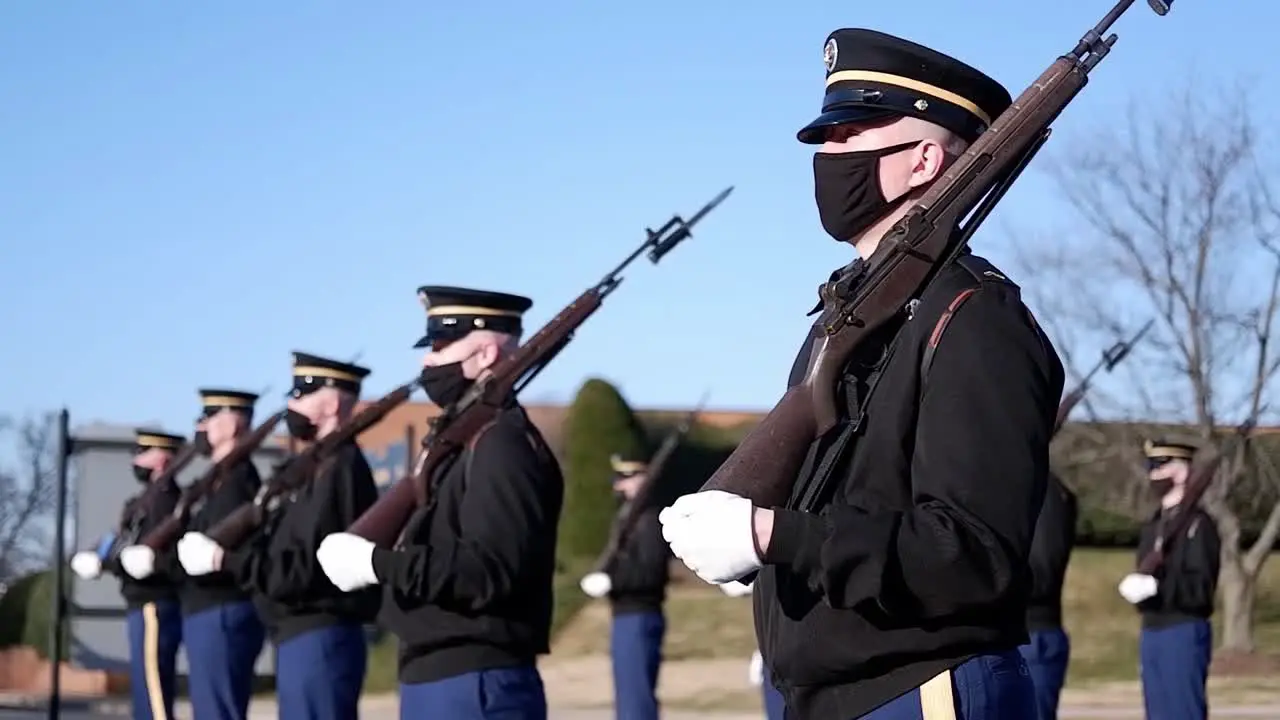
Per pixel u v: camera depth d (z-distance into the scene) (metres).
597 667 24.19
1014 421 3.62
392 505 7.09
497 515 6.77
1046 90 3.86
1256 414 22.08
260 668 21.53
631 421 29.50
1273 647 22.98
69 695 23.64
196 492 12.53
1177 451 13.44
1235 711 18.97
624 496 19.20
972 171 3.83
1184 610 13.14
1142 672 13.45
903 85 3.98
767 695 9.38
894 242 3.82
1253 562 23.05
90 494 19.67
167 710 13.81
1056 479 11.68
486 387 7.07
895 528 3.56
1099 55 3.90
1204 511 13.35
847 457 3.83
